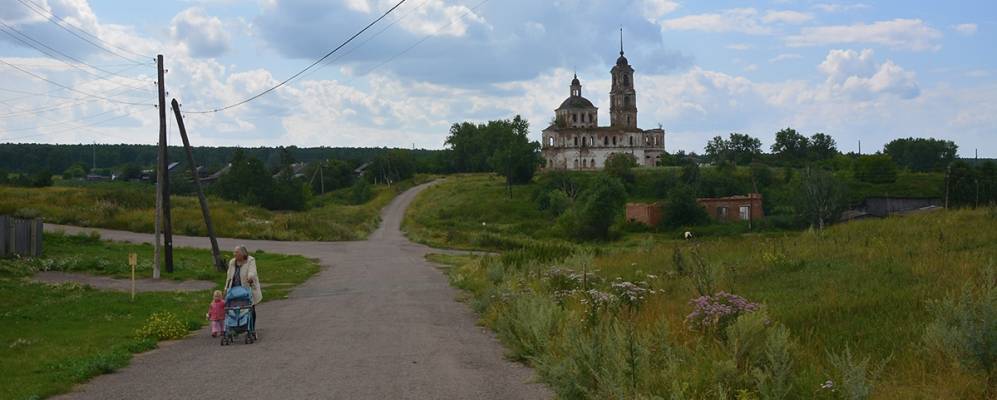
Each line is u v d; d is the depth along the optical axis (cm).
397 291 2522
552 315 1213
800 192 7681
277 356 1272
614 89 17375
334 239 6575
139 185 11294
